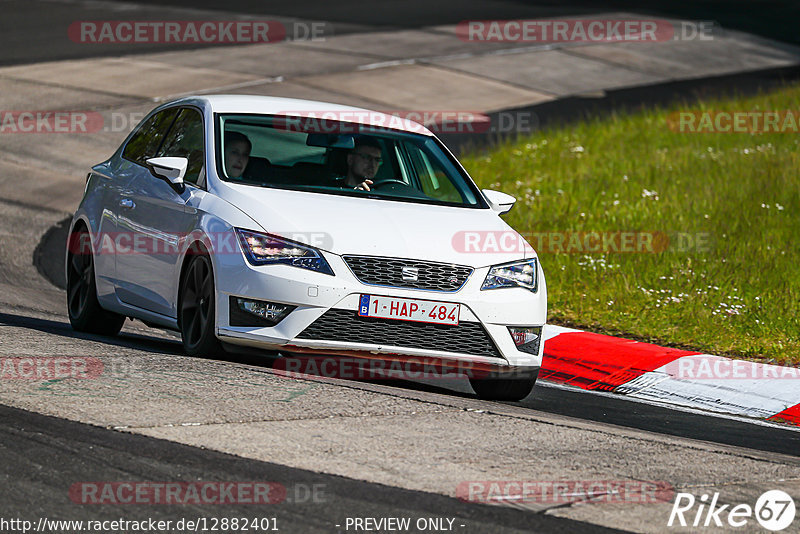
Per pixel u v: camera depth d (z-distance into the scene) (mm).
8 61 83938
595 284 38719
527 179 55688
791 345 32812
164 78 80500
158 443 17672
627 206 48656
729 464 19891
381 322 24016
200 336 25078
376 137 28828
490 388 26422
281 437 18516
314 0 121438
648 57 96688
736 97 78812
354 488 16344
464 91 81125
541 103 78750
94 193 31297
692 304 35875
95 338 28938
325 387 22609
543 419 21922
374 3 120625
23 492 15281
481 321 24641
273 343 23656
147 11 109875
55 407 19297
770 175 52094
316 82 80812
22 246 45219
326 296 23641
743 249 41875
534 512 15953
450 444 19188
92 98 74188
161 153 29391
